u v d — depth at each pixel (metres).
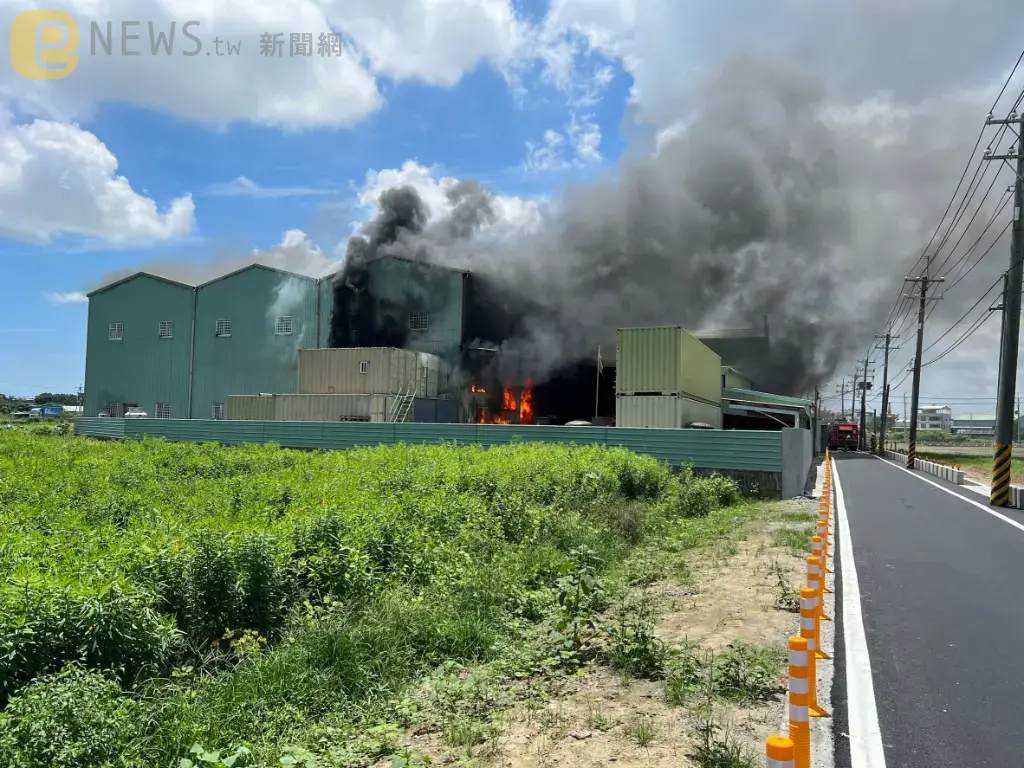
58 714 4.07
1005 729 5.04
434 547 9.69
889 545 13.25
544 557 10.23
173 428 37.09
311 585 7.51
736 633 7.19
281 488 12.61
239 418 41.72
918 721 5.16
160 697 5.05
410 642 6.81
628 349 29.95
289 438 33.16
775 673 5.88
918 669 6.30
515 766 4.44
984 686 5.89
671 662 6.18
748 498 21.08
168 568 6.48
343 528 8.61
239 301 49.06
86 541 7.46
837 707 5.38
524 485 15.33
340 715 5.33
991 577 10.35
